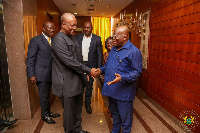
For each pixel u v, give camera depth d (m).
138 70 1.51
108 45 2.46
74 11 6.85
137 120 2.36
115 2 5.10
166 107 2.61
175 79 2.37
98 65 2.61
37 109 2.68
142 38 3.84
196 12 1.94
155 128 2.14
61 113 2.56
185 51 2.15
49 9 4.46
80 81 1.71
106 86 1.71
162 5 2.78
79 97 1.83
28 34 2.33
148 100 3.31
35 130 2.05
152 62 3.18
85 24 2.42
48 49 2.12
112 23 8.56
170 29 2.52
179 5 2.28
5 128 2.08
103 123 2.25
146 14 3.58
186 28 2.12
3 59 2.08
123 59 1.54
